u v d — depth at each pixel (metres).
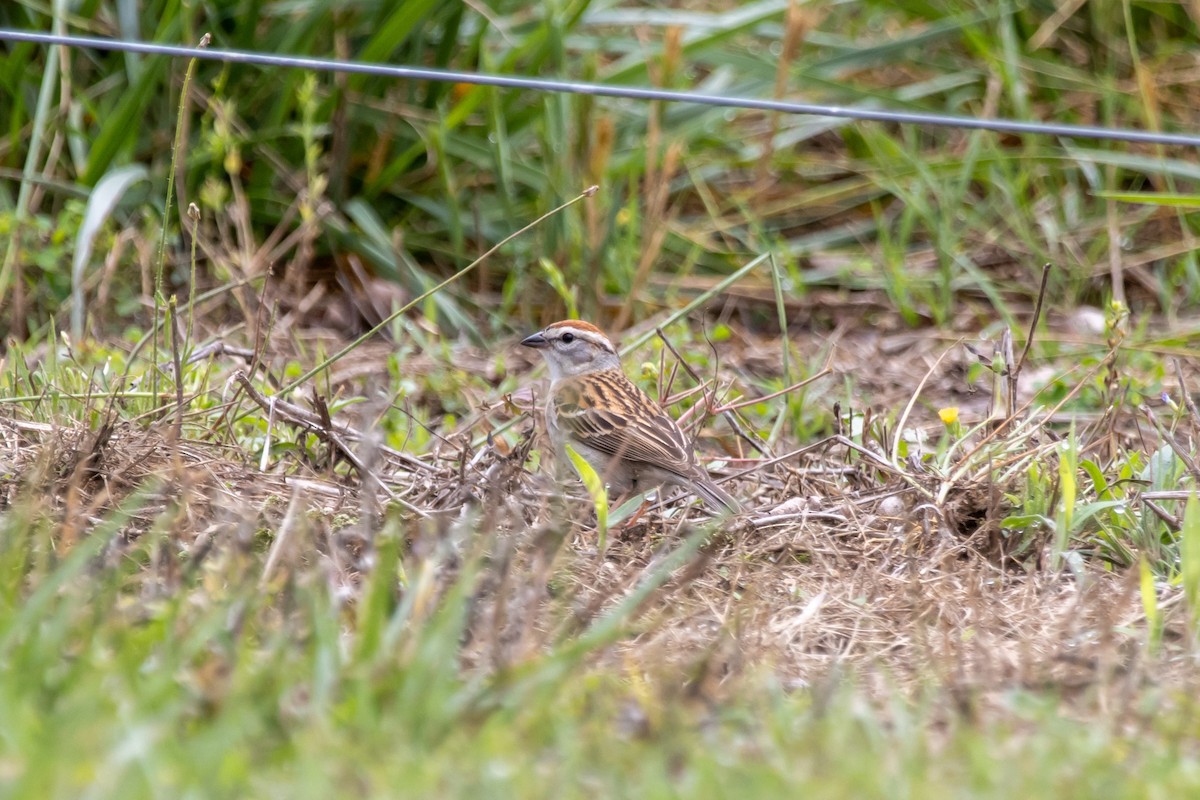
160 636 6.49
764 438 11.84
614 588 8.05
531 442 10.21
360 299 15.28
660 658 7.04
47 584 6.55
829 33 18.97
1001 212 16.80
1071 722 6.48
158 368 11.04
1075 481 9.52
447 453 11.23
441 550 7.27
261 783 5.35
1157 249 16.47
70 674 5.95
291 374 12.58
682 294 16.14
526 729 5.92
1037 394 11.61
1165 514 9.08
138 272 14.59
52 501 8.84
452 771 5.51
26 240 14.11
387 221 16.31
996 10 17.89
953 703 6.65
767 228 17.28
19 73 14.71
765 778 5.57
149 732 5.43
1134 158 16.42
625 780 5.60
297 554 7.47
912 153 17.14
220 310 14.58
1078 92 17.73
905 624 8.06
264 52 15.65
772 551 9.24
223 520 8.41
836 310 16.02
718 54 16.72
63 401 10.54
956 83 17.97
